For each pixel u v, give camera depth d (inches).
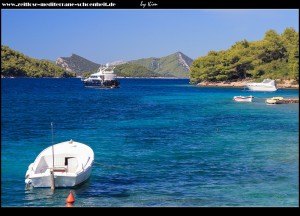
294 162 1267.2
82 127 2164.1
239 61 6663.4
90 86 7701.8
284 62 6151.6
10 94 5551.2
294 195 931.3
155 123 2331.4
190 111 3105.3
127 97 5017.2
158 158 1334.9
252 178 1079.6
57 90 6722.4
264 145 1582.2
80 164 1076.5
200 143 1631.4
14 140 1731.1
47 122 2394.2
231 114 2864.2
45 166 1109.7
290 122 2378.2
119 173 1135.6
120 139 1739.7
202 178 1082.7
